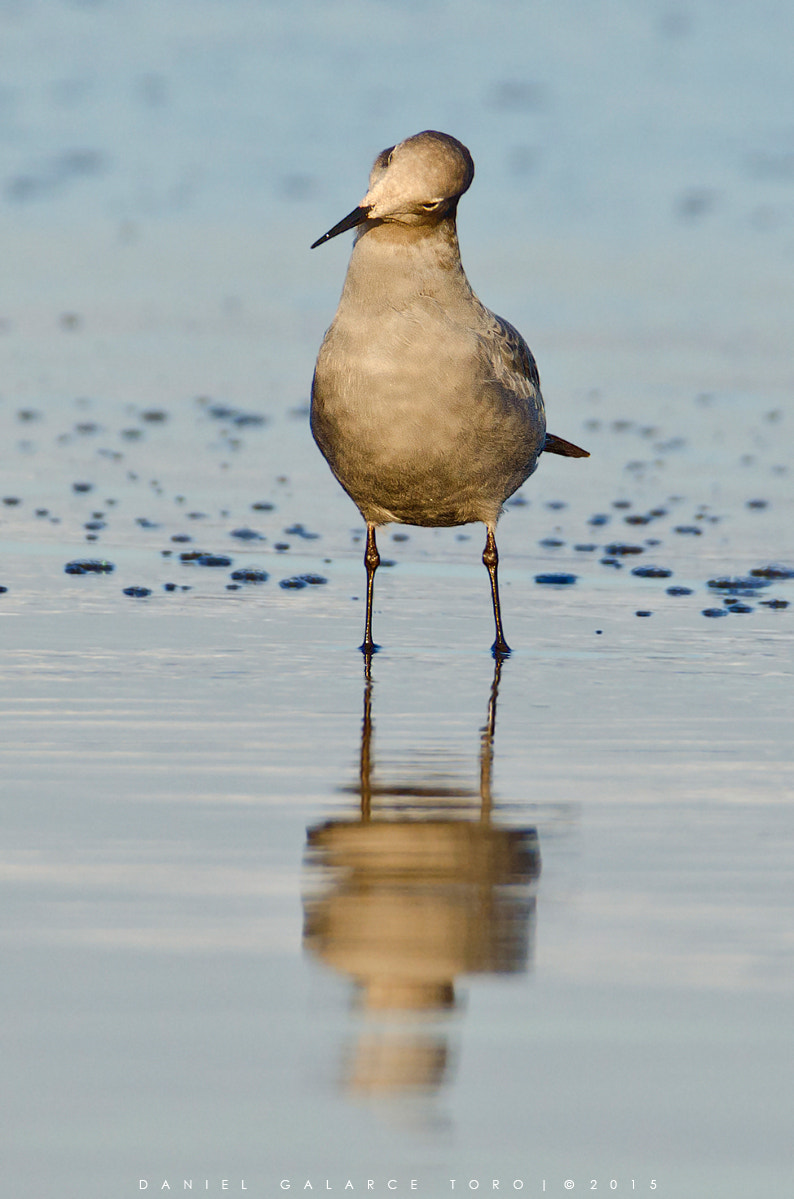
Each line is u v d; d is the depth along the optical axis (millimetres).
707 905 6961
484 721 9781
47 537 14445
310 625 12141
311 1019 6008
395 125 38719
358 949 6543
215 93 41500
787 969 6383
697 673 10969
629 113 41000
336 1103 5520
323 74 43625
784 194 34188
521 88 42938
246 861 7410
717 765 8922
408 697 10312
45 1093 5551
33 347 22734
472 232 30422
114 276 27172
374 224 11047
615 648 11641
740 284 27281
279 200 32781
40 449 17734
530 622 12375
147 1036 5879
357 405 11039
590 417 19859
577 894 7070
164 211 31797
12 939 6566
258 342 23531
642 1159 5281
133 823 7867
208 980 6277
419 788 8477
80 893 7012
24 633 11594
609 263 28500
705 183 34969
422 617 12492
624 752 9164
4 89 41094
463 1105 5523
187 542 14500
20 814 7965
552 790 8469
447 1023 6000
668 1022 6008
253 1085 5617
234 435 18750
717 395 21031
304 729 9547
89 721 9570
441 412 11000
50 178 34094
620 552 14586
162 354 22641
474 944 6602
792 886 7152
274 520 15414
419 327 10969
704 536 15109
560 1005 6125
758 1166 5250
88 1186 5129
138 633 11711
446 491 11438
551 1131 5398
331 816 8023
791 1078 5676
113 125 38344
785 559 14320
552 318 24891
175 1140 5332
